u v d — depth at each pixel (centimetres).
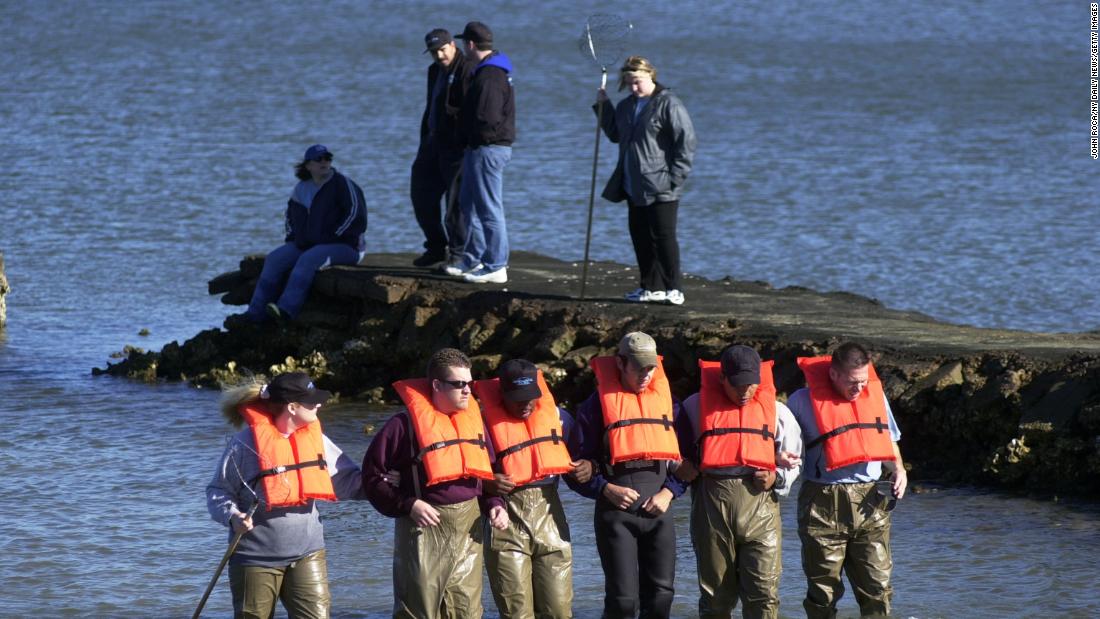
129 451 5256
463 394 3130
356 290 6375
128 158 14638
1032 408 4594
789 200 12925
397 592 3177
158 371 6625
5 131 16425
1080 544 4012
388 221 11875
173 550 4166
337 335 6462
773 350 5197
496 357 5784
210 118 17975
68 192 12644
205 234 10994
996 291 9288
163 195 12600
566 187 13400
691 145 5538
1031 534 4116
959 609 3556
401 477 3138
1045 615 3509
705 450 3238
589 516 4488
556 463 3219
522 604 3247
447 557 3141
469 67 6106
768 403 3272
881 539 3375
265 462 2995
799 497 3419
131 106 18825
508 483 3184
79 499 4659
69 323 7944
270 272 6644
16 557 4084
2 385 6362
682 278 6625
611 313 5700
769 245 10969
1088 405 4484
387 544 4253
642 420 3266
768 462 3228
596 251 10738
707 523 3281
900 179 14175
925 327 5438
